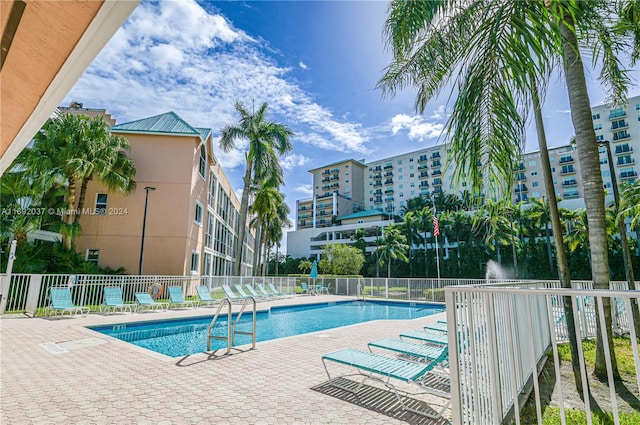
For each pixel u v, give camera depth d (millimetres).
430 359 4781
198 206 18516
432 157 70250
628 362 5148
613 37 5082
